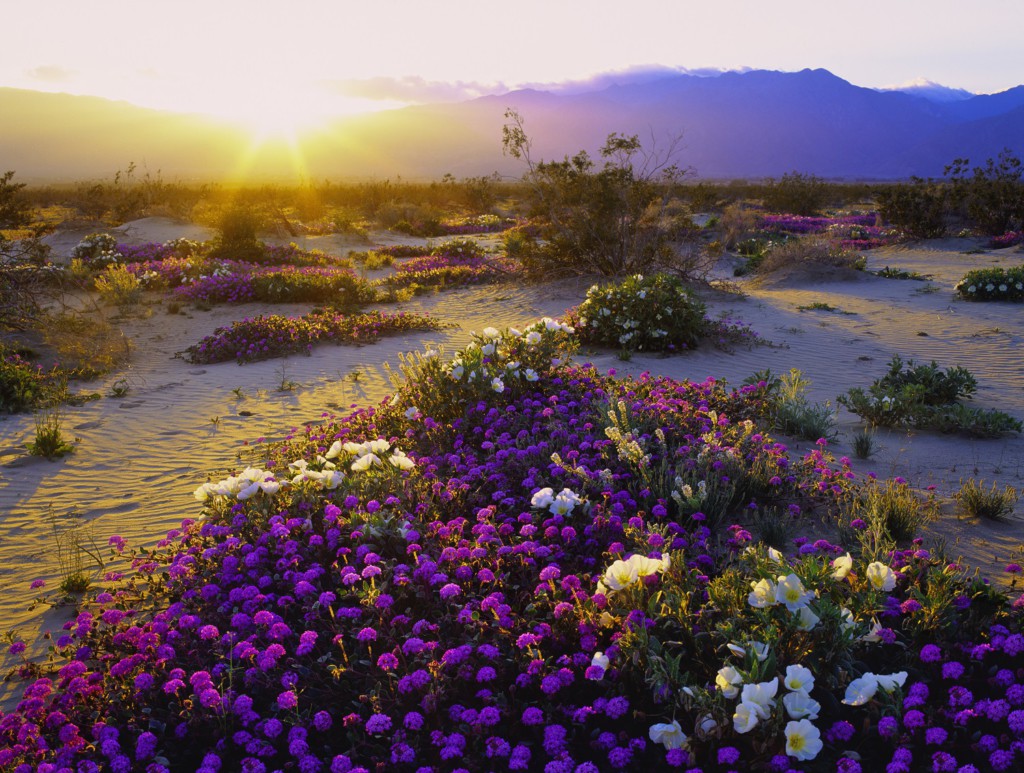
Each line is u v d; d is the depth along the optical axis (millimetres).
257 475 5223
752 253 25062
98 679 3627
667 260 18062
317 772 2980
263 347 12148
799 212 45750
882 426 7859
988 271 15938
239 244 23734
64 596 4844
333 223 34656
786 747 2715
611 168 18562
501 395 7445
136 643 3861
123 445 8008
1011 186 28516
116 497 6605
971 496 5422
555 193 19484
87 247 24500
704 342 11922
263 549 4551
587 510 4848
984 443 7207
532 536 4586
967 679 3182
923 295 16625
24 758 3158
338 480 5215
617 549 4062
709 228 31609
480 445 6727
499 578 4176
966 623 3529
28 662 4082
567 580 3887
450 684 3373
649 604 3471
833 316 14391
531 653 3414
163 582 4781
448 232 36281
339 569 4359
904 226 29266
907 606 3445
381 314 15336
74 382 10734
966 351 11320
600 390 7469
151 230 31391
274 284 17328
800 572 3523
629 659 3240
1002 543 4934
